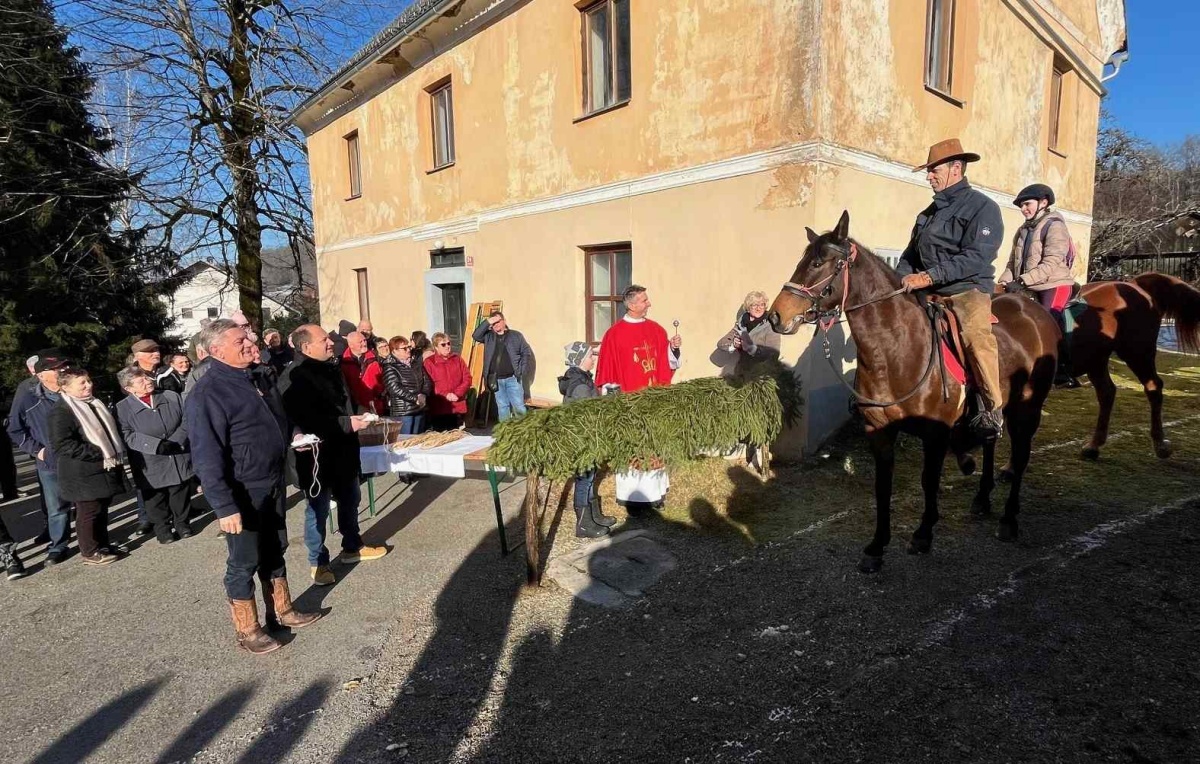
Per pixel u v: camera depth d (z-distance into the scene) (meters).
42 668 3.50
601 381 5.27
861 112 6.29
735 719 2.71
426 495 6.34
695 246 6.95
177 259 17.89
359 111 13.16
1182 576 3.54
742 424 5.10
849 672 2.96
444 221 11.02
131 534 5.82
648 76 7.21
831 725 2.62
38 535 5.84
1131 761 2.32
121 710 3.07
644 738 2.64
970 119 8.07
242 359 3.43
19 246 16.25
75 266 16.42
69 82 17.22
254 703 3.07
